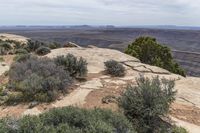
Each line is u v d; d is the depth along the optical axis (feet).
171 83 30.37
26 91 37.17
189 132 27.68
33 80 39.19
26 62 49.57
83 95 37.45
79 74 47.83
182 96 39.91
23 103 35.06
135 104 27.43
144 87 28.58
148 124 26.86
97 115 21.38
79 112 20.94
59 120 20.20
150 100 27.66
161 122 28.37
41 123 18.76
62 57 50.57
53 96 36.09
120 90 40.01
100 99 35.50
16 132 18.08
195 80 52.31
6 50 86.43
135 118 27.02
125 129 21.62
